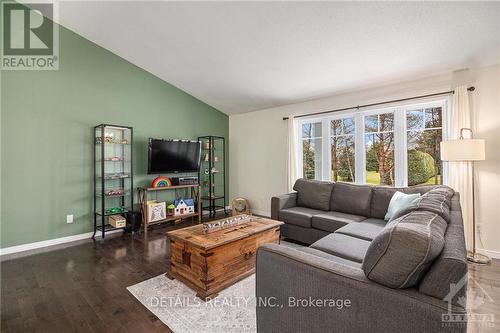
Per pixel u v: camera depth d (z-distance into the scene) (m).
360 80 3.53
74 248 3.20
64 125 3.46
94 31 3.49
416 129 3.38
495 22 2.24
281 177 4.82
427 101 3.22
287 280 1.24
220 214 5.22
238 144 5.60
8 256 2.94
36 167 3.24
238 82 4.23
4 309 1.91
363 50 2.88
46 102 3.32
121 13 3.07
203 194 5.28
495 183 2.80
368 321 0.99
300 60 3.30
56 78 3.39
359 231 2.46
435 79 3.16
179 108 4.82
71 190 3.52
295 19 2.64
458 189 2.91
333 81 3.66
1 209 3.00
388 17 2.37
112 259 2.84
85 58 3.64
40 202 3.27
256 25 2.85
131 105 4.15
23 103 3.15
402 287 0.96
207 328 1.69
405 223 1.13
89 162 3.69
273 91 4.27
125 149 4.08
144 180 4.32
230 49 3.39
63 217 3.44
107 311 1.88
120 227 3.68
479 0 2.05
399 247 0.95
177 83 4.64
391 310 0.93
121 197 4.01
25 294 2.11
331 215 3.19
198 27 3.08
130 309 1.90
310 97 4.30
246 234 2.35
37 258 2.87
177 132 4.79
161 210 4.09
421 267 0.92
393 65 3.06
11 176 3.07
